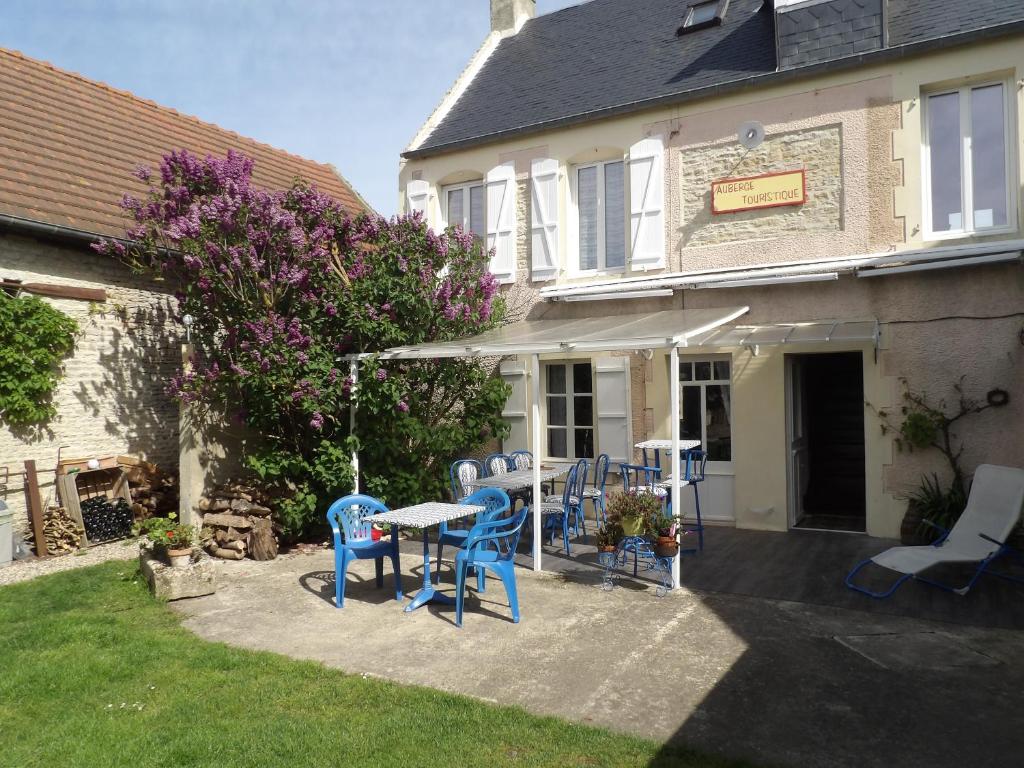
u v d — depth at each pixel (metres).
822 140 10.04
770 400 10.32
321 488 10.01
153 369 11.60
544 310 12.15
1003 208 9.13
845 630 6.27
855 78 9.77
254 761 4.22
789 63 10.26
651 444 9.49
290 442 10.24
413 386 10.73
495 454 11.52
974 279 9.02
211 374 9.28
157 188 10.81
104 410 10.90
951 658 5.62
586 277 11.88
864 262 9.41
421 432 10.38
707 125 10.81
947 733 4.46
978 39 8.98
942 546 7.52
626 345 7.61
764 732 4.50
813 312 9.96
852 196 9.78
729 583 7.74
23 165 10.69
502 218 12.45
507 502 7.60
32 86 12.75
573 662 5.67
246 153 15.66
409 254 10.20
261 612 7.08
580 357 11.91
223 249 9.10
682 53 12.23
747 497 10.48
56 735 4.58
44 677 5.43
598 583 7.84
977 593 7.21
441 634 6.37
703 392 10.98
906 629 6.27
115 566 8.79
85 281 10.71
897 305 9.47
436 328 10.51
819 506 12.32
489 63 15.27
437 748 4.34
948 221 9.45
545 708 4.89
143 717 4.82
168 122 14.75
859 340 9.44
